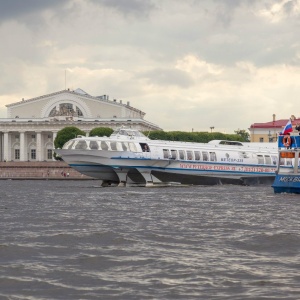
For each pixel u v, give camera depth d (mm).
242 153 99938
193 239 30109
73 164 92125
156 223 38031
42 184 128625
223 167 98125
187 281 20641
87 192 80500
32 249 26625
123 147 91375
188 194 72188
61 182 148250
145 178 93500
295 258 24703
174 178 95188
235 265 23156
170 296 18734
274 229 34125
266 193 73438
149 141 93812
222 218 41250
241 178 99750
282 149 72750
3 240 29422
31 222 38812
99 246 27719
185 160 95000
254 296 18547
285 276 21234
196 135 196625
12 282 20453
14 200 64188
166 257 24859
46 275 21547
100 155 90500
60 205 55469
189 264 23375
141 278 21125
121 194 73500
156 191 80125
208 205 54156
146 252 26141
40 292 19266
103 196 69875
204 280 20766
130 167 91750
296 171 71938
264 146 108750
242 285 20016
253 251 26438
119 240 29469
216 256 25156
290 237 29891
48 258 24734
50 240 29453
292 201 58812
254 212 46156
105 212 46969
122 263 23641
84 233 31766
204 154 96812
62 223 38156
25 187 106812
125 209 50031
